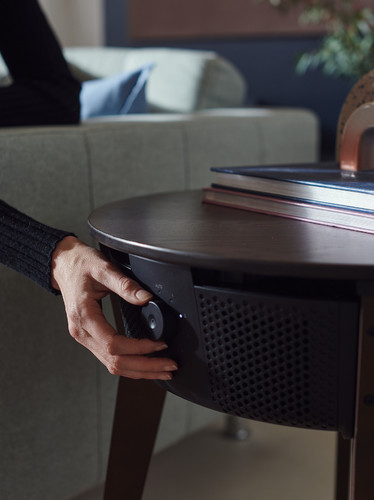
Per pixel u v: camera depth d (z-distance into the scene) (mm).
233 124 1451
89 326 660
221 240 622
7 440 1029
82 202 1100
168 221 737
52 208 1053
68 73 1155
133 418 848
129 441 854
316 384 580
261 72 4672
